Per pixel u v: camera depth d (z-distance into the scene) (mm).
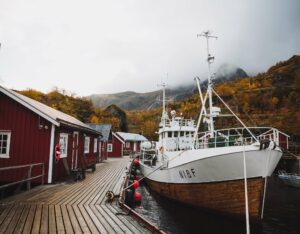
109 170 18797
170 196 13031
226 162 9328
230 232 8805
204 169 10039
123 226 5996
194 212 11195
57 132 12180
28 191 9758
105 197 9109
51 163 11664
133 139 50469
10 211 6855
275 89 80562
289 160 33594
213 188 10109
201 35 12047
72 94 70375
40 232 5316
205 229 9070
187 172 10914
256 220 9156
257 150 8719
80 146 16906
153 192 16141
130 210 7137
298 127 50375
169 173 12625
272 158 8891
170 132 15008
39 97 61938
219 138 10742
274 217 11773
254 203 9117
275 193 19219
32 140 11797
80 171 13414
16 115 11984
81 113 65375
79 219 6336
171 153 13078
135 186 12211
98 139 25453
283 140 36344
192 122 15695
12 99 12078
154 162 18281
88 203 8109
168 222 9789
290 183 22594
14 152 11766
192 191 11055
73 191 9992
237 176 9344
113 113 70562
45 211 6949
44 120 11844
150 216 10531
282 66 117625
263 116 60156
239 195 9406
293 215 12156
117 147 40562
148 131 69812
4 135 12031
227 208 9812
